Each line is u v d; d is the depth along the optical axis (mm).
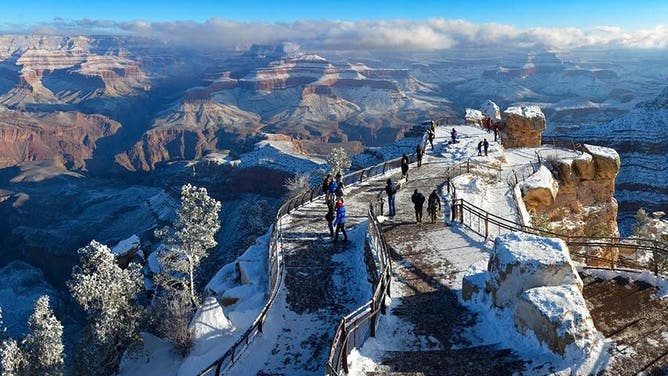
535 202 45469
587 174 51750
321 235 33344
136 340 36688
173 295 48375
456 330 18953
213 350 25516
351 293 26328
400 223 32562
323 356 21844
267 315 24828
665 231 53531
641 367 14773
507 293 18812
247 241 90000
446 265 25297
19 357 39281
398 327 19375
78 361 39875
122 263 75500
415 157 54625
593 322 17234
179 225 54188
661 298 18594
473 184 41375
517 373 15328
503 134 65000
